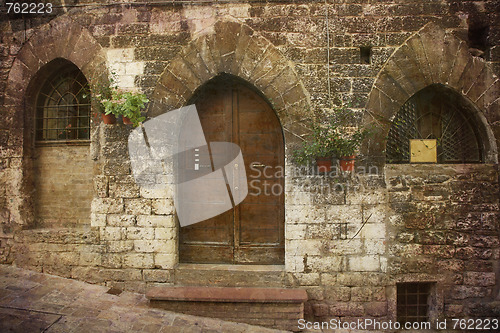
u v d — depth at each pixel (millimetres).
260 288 3828
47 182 4301
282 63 3887
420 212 3836
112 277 3996
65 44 4105
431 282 3869
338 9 3898
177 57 3965
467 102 3912
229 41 3922
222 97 4199
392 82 3861
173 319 3518
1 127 4230
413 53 3854
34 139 4297
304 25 3904
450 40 3854
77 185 4285
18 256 4172
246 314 3629
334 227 3826
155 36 3994
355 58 3885
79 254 4059
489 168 3836
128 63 4004
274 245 4152
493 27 3906
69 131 4328
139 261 3975
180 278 3945
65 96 4336
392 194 3836
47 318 3279
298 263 3838
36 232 4137
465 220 3834
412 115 4090
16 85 4203
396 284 3914
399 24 3875
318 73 3885
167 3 3971
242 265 4117
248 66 3910
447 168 3867
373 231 3818
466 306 3820
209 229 4219
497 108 3867
